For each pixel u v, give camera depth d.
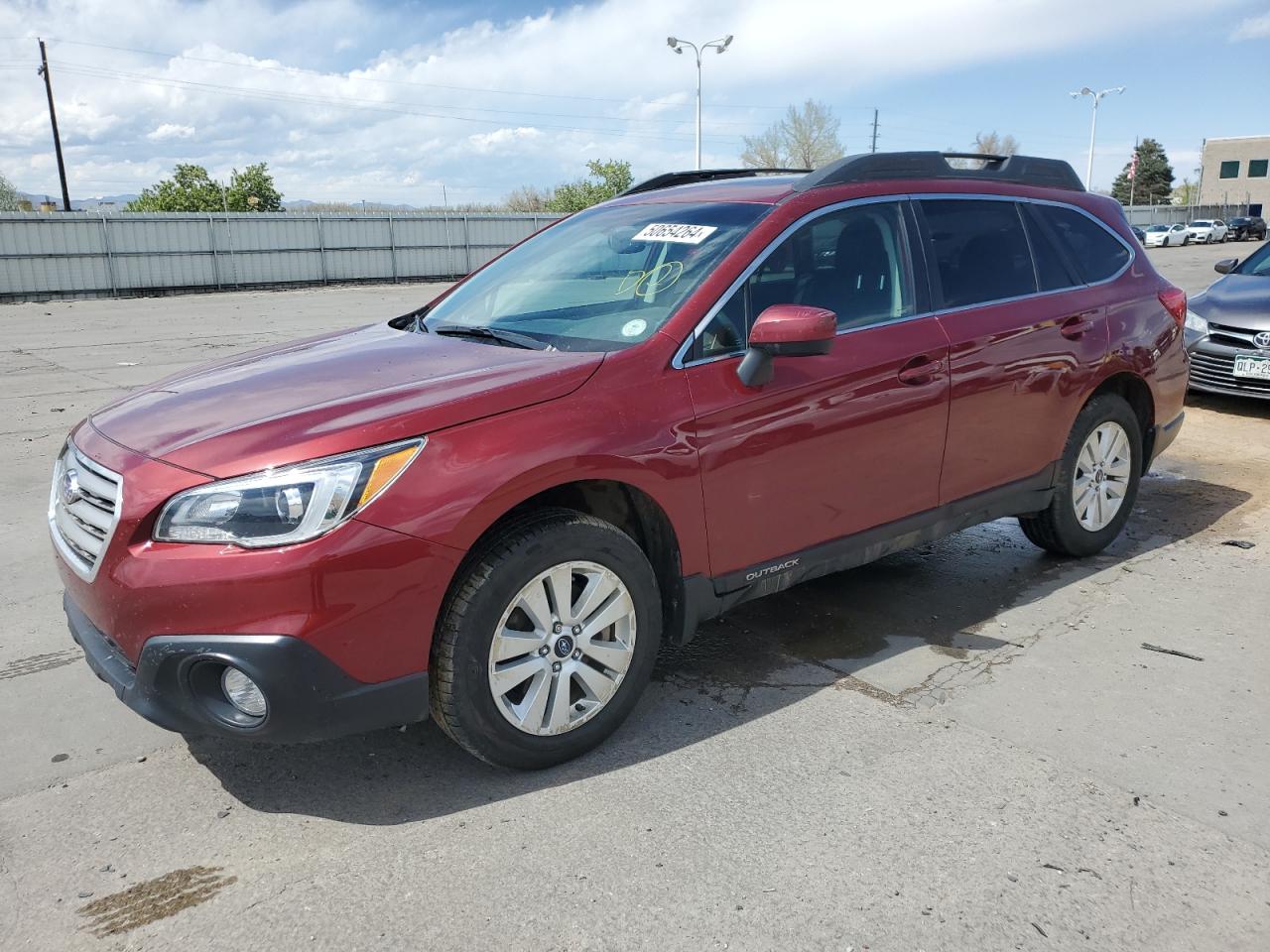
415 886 2.44
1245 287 8.24
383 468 2.54
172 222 30.36
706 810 2.75
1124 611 4.13
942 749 3.05
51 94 37.53
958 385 3.80
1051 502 4.45
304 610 2.45
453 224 36.00
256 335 16.70
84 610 2.73
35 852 2.60
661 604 3.16
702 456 3.08
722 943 2.23
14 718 3.32
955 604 4.23
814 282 3.51
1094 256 4.59
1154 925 2.29
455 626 2.68
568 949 2.21
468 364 3.08
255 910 2.36
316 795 2.85
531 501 2.92
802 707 3.34
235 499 2.46
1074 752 3.04
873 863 2.51
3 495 6.16
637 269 3.51
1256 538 5.06
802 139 60.81
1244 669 3.58
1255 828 2.65
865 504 3.61
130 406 3.11
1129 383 4.71
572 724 2.96
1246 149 83.56
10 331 18.08
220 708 2.58
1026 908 2.34
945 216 3.99
